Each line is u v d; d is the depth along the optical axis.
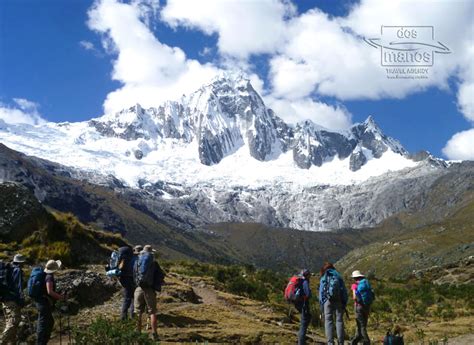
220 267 49.34
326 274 16.36
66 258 24.53
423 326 30.09
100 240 28.61
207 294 28.50
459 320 33.12
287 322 25.31
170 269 42.25
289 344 19.67
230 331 20.66
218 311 24.34
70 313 20.44
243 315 24.84
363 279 17.70
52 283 14.70
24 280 20.89
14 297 15.09
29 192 25.45
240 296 31.92
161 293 25.03
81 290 21.50
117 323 15.34
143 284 16.78
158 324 20.31
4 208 24.64
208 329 20.64
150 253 17.16
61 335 18.38
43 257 23.97
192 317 22.02
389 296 49.97
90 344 14.38
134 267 17.05
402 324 31.31
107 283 22.53
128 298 18.42
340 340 15.88
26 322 18.44
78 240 26.25
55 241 25.22
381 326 30.98
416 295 49.12
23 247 24.36
